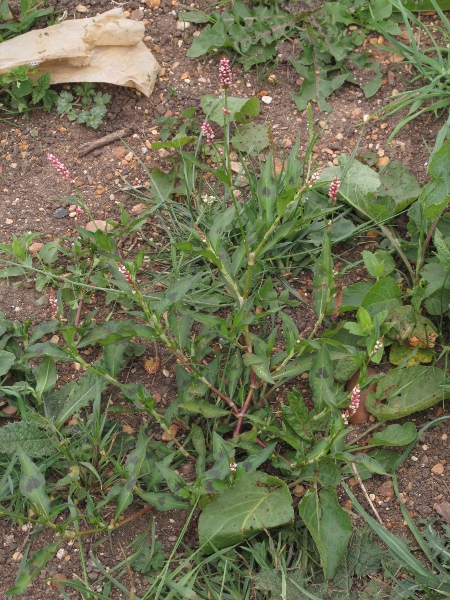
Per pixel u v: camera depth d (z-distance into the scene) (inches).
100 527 22.2
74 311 23.5
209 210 28.8
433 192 25.8
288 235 27.7
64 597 21.9
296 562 22.2
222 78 22.5
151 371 26.4
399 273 27.7
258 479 22.7
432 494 23.5
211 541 21.9
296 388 25.3
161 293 27.0
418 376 24.7
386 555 22.1
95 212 29.8
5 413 25.6
